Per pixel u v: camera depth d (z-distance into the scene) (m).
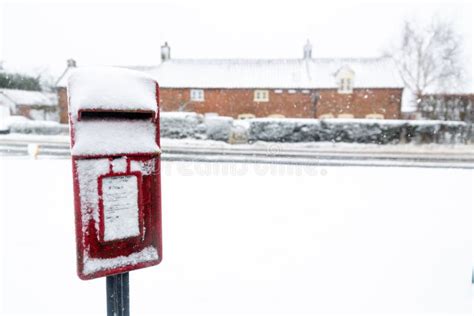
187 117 21.70
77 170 1.93
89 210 1.97
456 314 2.80
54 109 30.66
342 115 28.95
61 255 3.83
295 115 29.45
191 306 2.92
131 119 2.16
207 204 6.21
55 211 5.46
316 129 21.03
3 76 32.47
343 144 20.44
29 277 3.33
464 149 18.95
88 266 1.97
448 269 3.71
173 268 3.68
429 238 4.67
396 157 14.95
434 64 30.28
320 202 6.51
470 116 28.30
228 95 29.81
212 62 31.73
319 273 3.59
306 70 30.38
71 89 1.92
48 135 22.12
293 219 5.45
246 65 31.34
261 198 6.71
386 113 28.62
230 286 3.29
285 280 3.43
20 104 29.77
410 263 3.86
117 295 2.15
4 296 2.98
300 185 8.02
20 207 5.66
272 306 2.93
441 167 11.71
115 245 2.08
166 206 6.04
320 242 4.48
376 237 4.70
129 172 2.08
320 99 29.09
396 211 5.99
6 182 7.57
